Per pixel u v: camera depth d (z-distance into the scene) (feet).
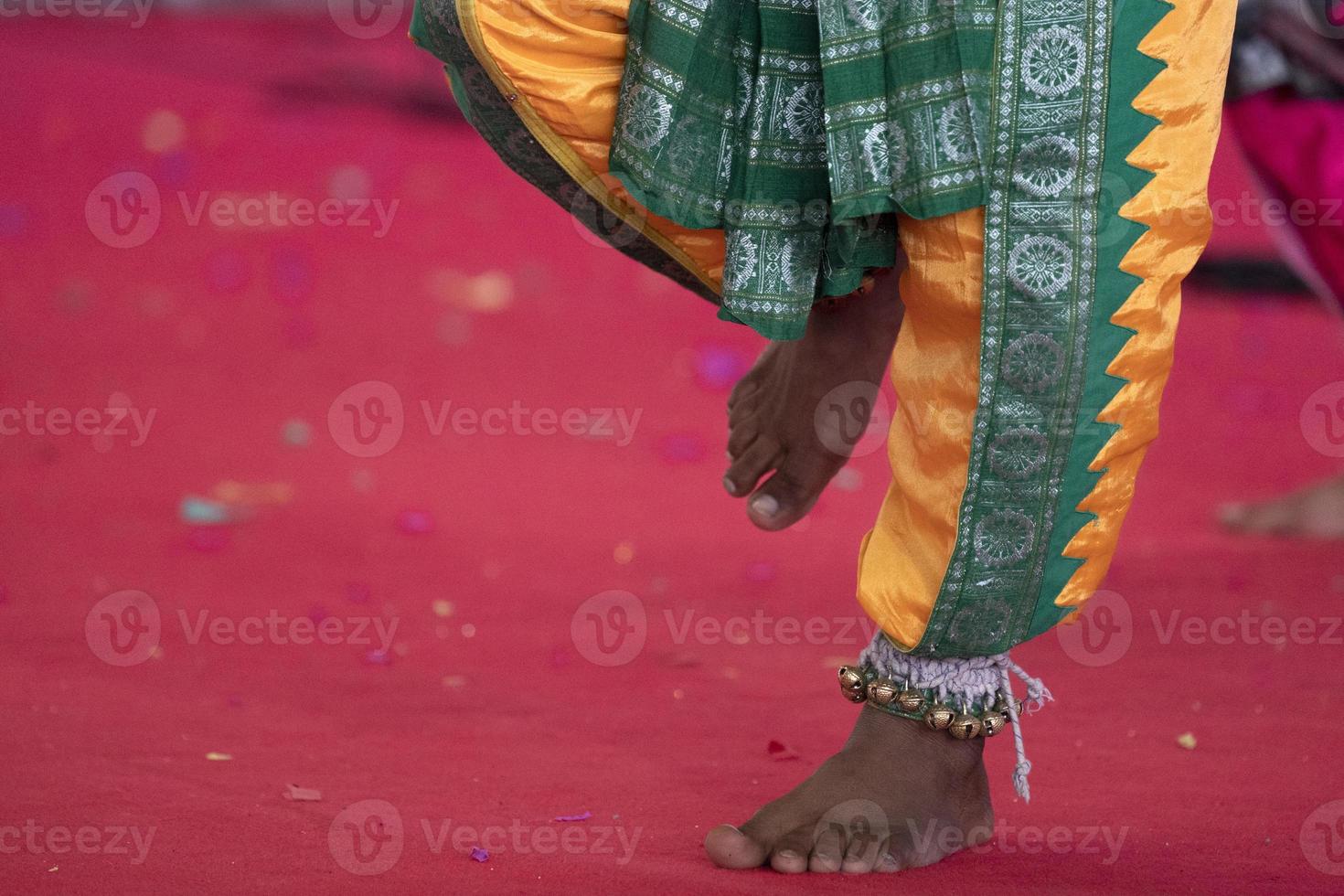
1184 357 48.96
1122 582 23.76
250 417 35.47
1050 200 10.62
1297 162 19.10
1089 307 10.66
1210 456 36.58
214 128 73.10
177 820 12.20
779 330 11.36
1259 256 62.44
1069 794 13.73
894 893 10.82
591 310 50.34
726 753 15.01
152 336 42.93
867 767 11.79
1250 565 25.07
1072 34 10.55
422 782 13.66
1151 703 17.25
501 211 64.03
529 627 20.57
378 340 44.42
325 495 28.96
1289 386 45.60
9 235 54.08
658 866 11.38
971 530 10.97
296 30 98.94
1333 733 15.90
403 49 93.25
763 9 11.03
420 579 23.17
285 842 11.73
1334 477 28.89
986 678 11.81
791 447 13.01
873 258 11.38
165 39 95.25
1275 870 11.57
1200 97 10.80
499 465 32.58
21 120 71.72
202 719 15.66
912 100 10.66
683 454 34.22
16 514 26.17
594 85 11.28
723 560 25.29
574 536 26.71
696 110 11.14
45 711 15.60
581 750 14.98
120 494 28.04
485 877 11.01
